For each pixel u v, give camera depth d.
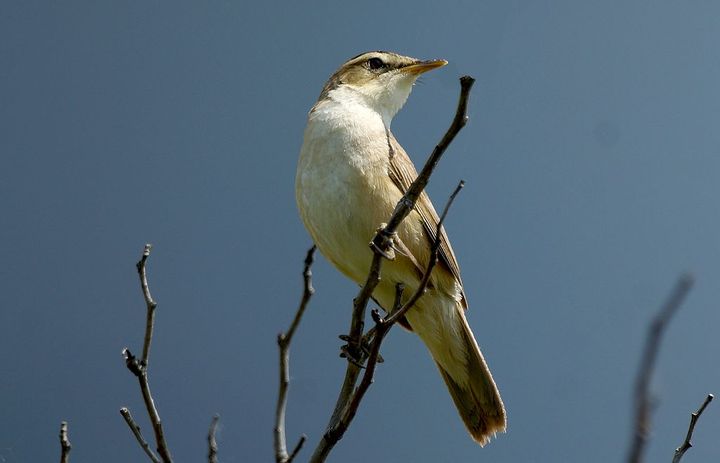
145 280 7.20
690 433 7.11
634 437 5.14
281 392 7.39
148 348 7.18
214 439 7.79
